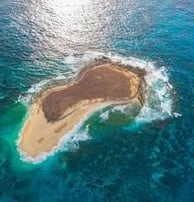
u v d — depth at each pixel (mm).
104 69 65312
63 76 64250
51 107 56688
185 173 49312
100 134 53938
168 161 50781
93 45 72938
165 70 67188
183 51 72625
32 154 50375
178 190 47156
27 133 52906
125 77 63531
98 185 47375
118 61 68250
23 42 72188
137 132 54625
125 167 49656
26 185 46906
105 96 59219
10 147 51156
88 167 49406
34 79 63344
